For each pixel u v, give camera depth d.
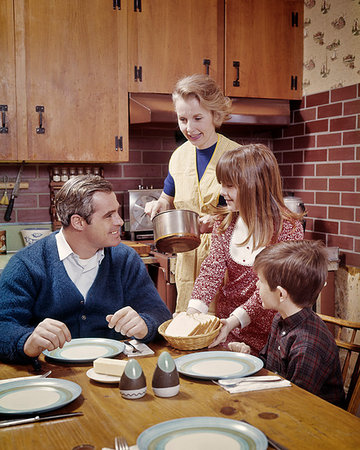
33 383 1.13
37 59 2.79
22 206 3.18
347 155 3.03
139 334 1.42
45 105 2.83
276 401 1.06
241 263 1.71
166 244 1.75
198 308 1.73
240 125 3.49
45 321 1.28
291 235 1.67
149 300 1.61
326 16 3.17
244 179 1.62
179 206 2.27
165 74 3.10
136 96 3.05
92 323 1.55
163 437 0.88
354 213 2.99
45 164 3.21
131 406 1.04
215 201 2.14
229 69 3.25
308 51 3.36
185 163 2.24
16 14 2.71
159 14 3.05
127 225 3.39
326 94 3.19
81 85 2.89
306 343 1.32
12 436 0.92
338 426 0.94
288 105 3.45
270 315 1.63
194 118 2.04
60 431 0.93
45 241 1.56
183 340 1.35
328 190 3.20
